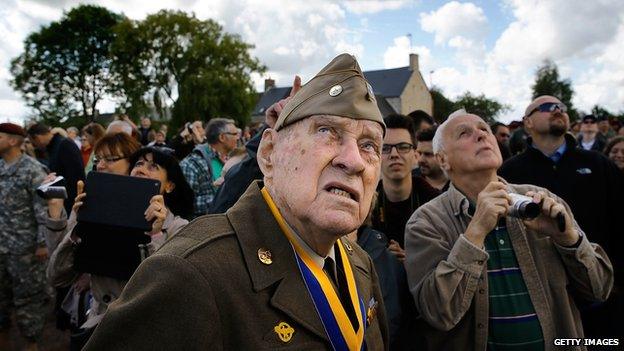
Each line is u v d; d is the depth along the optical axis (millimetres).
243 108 38406
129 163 2688
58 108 50062
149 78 43156
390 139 2682
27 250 3578
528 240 1948
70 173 4793
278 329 953
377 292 1392
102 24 50438
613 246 3129
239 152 4320
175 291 868
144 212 2033
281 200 1029
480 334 1802
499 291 1860
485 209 1764
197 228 1015
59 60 49750
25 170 3564
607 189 3170
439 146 2127
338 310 1055
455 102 57188
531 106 3346
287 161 991
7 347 3789
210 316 875
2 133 3539
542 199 1766
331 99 985
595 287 1875
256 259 979
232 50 41750
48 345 4078
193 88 37969
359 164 941
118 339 857
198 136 6977
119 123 5148
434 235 1981
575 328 1953
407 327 2051
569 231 1775
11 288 3723
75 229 2127
